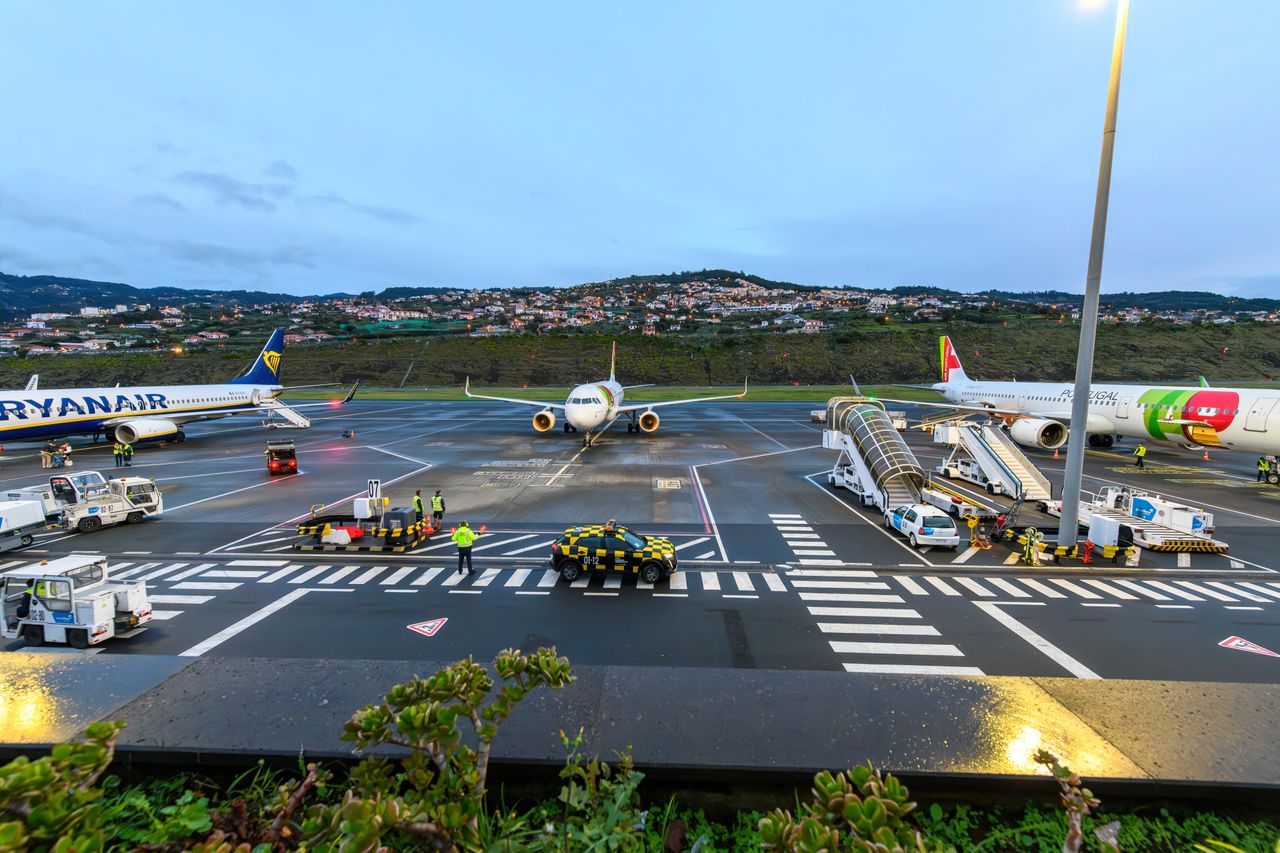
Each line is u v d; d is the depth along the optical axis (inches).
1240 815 176.4
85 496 957.2
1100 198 732.0
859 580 761.6
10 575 551.8
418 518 922.7
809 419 2881.4
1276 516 1101.7
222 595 701.3
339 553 855.7
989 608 676.1
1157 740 194.1
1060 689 223.3
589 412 1843.0
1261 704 214.8
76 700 208.1
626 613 655.1
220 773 184.4
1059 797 176.1
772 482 1385.3
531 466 1594.5
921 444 2149.4
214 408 2188.7
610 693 218.2
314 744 187.9
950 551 880.9
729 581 756.0
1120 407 1721.2
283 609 661.9
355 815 105.7
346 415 3088.1
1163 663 551.5
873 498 1127.6
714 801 184.1
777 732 196.2
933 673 532.4
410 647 573.6
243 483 1362.0
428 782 136.3
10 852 92.0
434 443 2052.2
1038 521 1045.8
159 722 196.2
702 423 2711.6
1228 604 691.4
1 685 218.1
